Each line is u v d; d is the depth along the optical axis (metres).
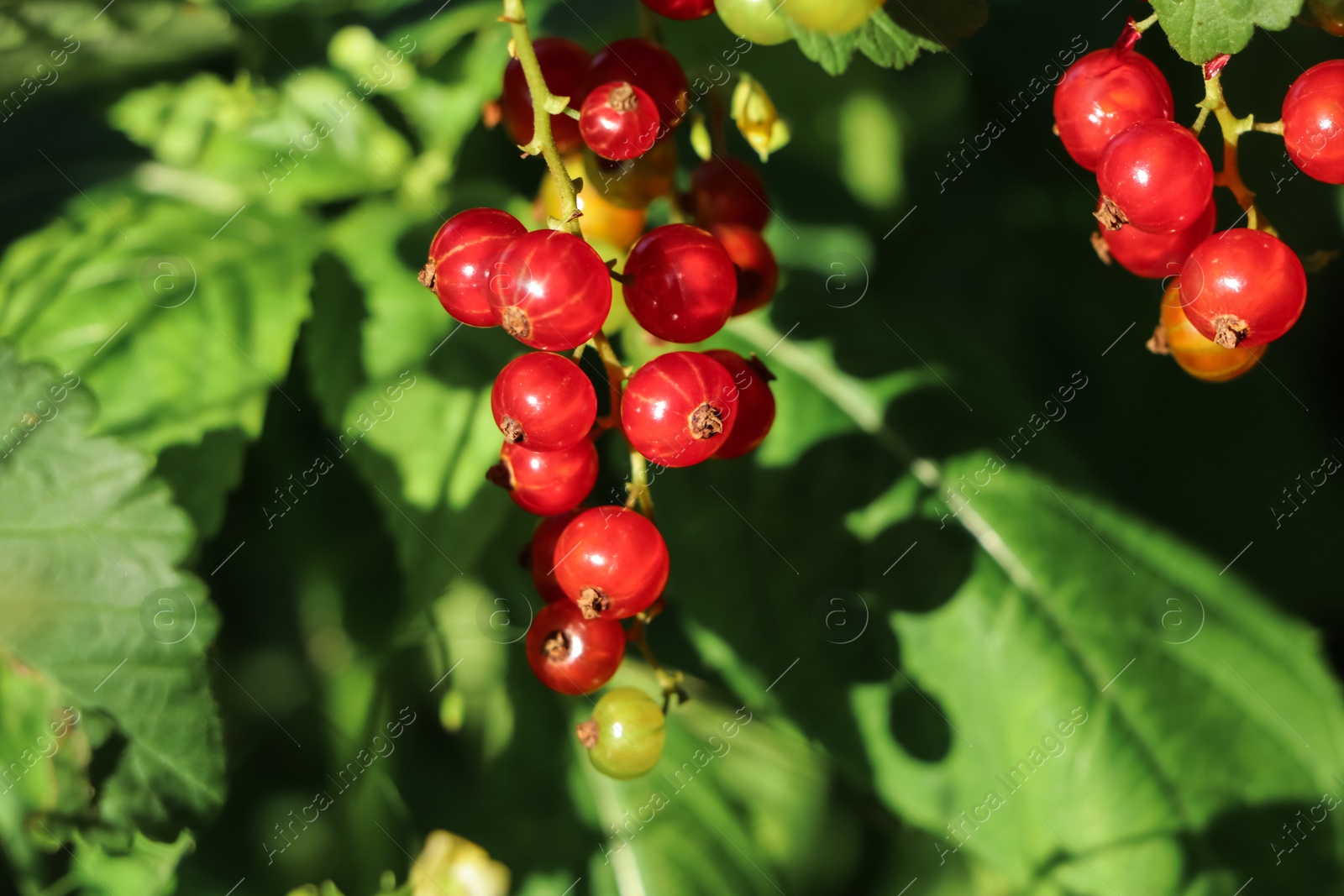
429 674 0.39
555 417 0.32
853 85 0.41
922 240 0.43
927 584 0.38
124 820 0.35
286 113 0.38
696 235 0.32
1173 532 0.39
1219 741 0.37
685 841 0.39
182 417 0.36
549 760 0.39
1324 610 0.40
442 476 0.37
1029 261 0.43
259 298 0.37
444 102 0.38
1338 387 0.40
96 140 0.38
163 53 0.38
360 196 0.38
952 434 0.38
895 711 0.37
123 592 0.35
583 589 0.32
